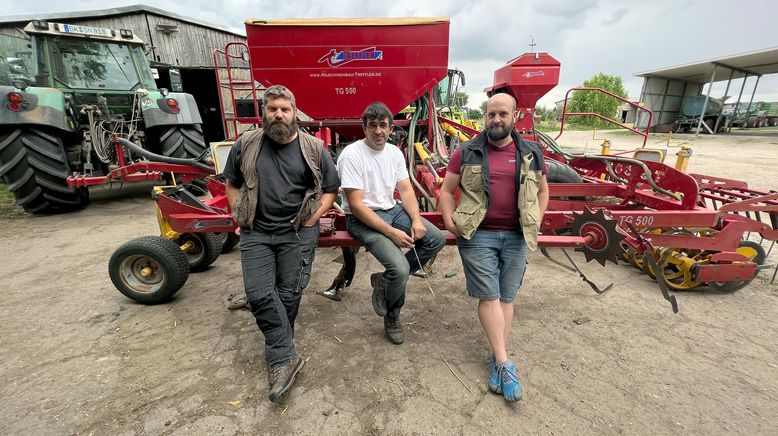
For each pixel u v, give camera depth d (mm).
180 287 2896
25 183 5172
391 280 2242
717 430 1793
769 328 2600
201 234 3398
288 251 2090
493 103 1931
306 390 2055
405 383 2107
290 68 3945
